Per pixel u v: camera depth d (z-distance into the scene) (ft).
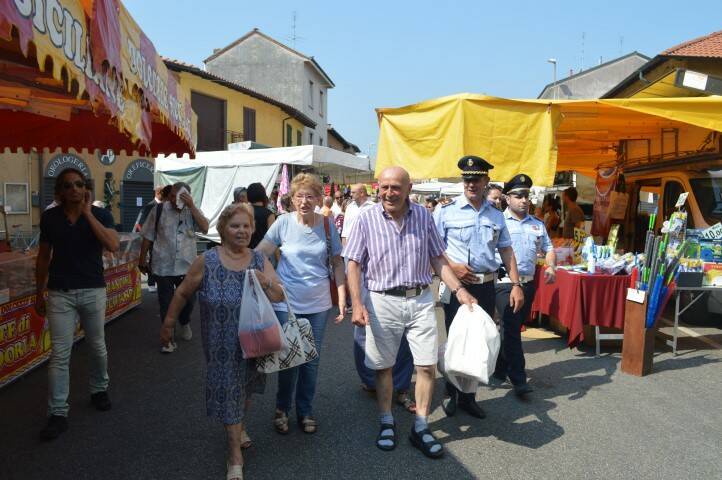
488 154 19.44
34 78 15.78
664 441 13.08
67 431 13.44
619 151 31.81
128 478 11.21
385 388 12.85
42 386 16.79
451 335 12.24
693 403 15.55
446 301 14.88
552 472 11.60
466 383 12.92
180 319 22.11
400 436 13.33
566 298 20.43
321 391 16.46
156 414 14.57
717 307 23.49
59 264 13.46
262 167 47.55
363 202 29.58
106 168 59.21
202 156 48.67
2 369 16.26
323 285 13.32
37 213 51.44
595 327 20.53
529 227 16.74
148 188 64.44
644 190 30.91
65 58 8.02
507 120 19.48
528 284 16.44
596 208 34.50
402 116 20.57
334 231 13.52
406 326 12.42
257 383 11.78
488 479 11.30
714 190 25.68
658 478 11.38
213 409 10.92
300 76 110.32
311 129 119.03
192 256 21.47
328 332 23.77
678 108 19.22
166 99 15.64
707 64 40.06
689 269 20.65
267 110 93.66
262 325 10.82
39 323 18.48
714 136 23.49
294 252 13.05
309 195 12.99
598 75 111.86
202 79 75.77
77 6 8.48
